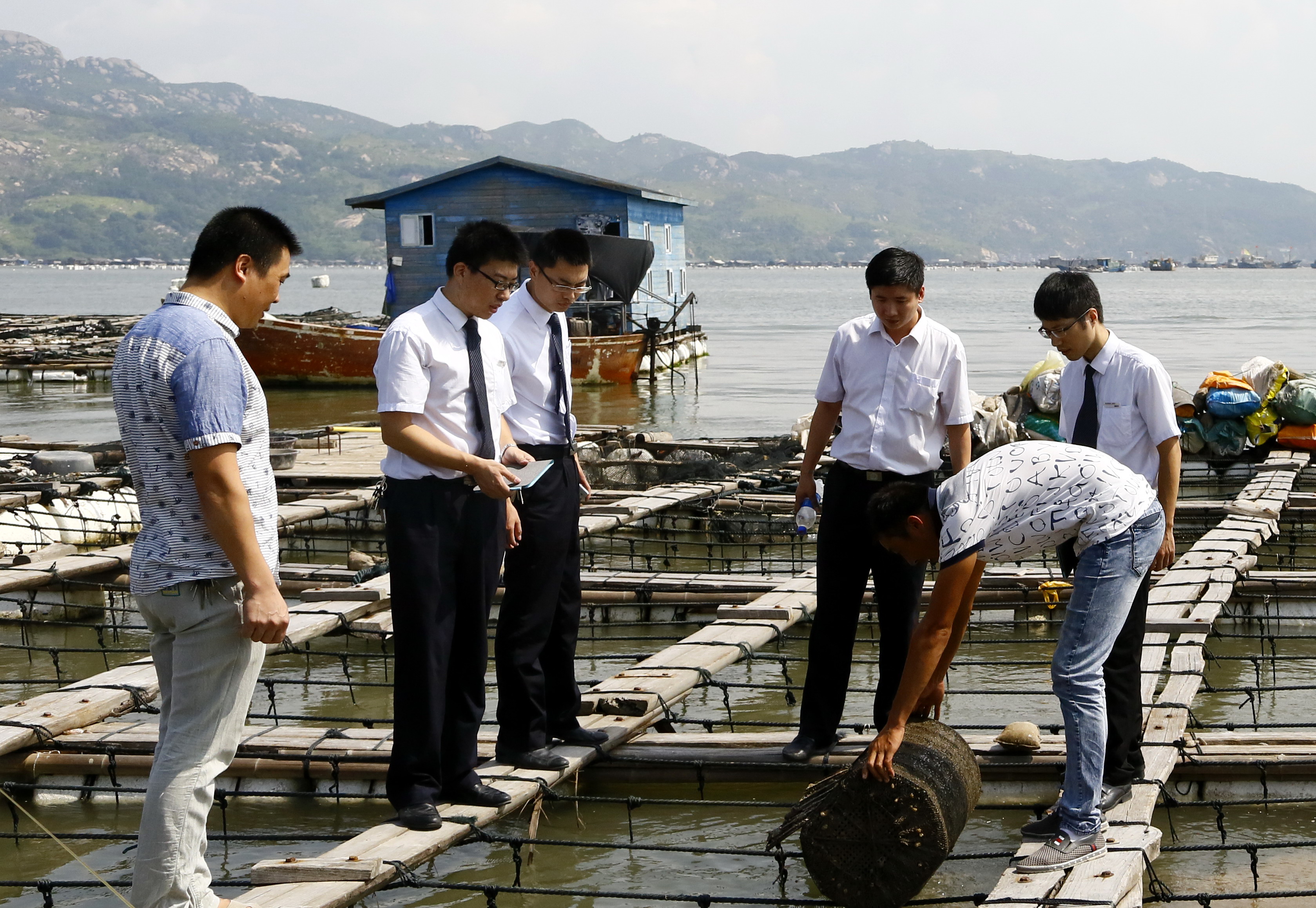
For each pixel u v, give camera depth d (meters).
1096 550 4.14
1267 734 5.39
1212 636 7.74
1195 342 38.03
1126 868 4.07
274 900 3.95
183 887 3.66
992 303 82.19
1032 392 12.55
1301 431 12.37
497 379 4.49
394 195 27.02
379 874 4.11
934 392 4.92
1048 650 7.60
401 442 4.17
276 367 24.56
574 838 4.99
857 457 4.96
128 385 3.54
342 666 7.48
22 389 26.14
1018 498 4.10
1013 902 3.90
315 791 5.33
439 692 4.38
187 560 3.56
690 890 4.56
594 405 21.69
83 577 8.64
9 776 5.38
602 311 25.81
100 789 5.15
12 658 7.68
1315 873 4.57
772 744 5.36
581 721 5.51
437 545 4.28
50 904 4.35
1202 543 8.74
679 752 5.31
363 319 38.78
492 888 4.20
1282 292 110.81
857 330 5.05
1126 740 4.50
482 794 4.57
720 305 79.31
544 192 26.48
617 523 9.73
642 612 8.12
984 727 5.64
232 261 3.61
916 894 4.02
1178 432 4.55
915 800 3.95
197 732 3.64
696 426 18.75
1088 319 4.60
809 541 10.52
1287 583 7.89
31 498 9.95
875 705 5.21
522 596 4.82
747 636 6.62
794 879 4.64
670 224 30.77
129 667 6.09
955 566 3.95
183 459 3.54
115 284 142.88
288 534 10.16
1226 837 4.87
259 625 3.48
